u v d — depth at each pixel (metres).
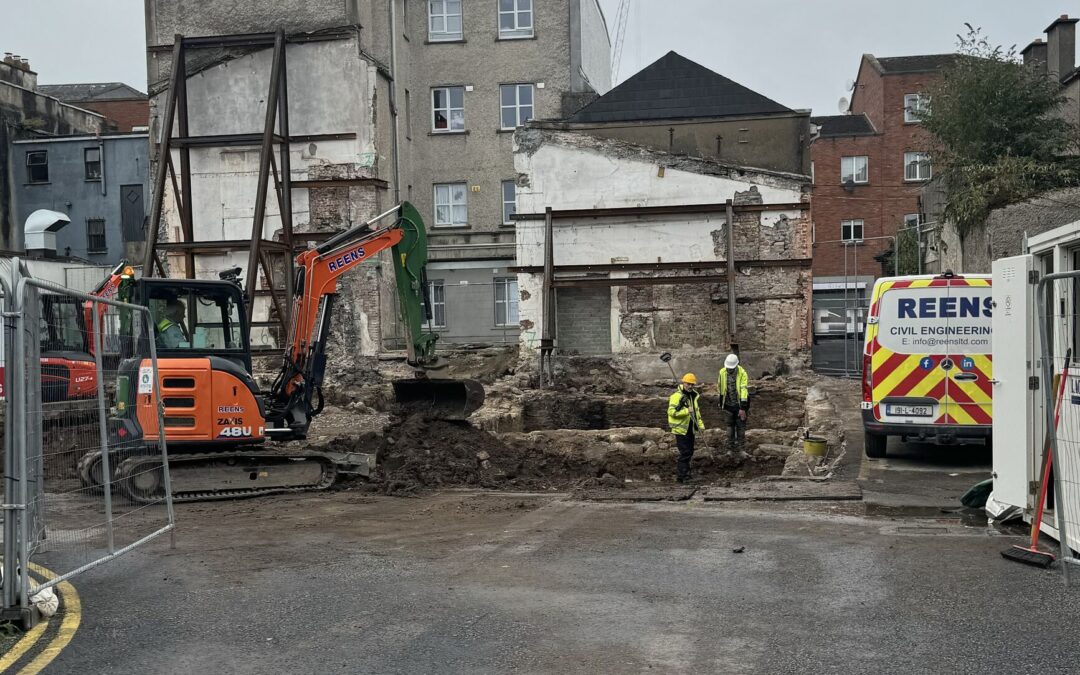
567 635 5.70
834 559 7.41
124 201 40.31
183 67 26.42
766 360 23.95
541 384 23.98
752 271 24.09
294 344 13.25
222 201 27.02
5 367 5.88
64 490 6.78
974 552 7.54
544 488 13.28
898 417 12.78
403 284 14.66
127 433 7.89
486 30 34.78
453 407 15.41
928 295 12.66
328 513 10.77
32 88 46.50
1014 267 8.31
